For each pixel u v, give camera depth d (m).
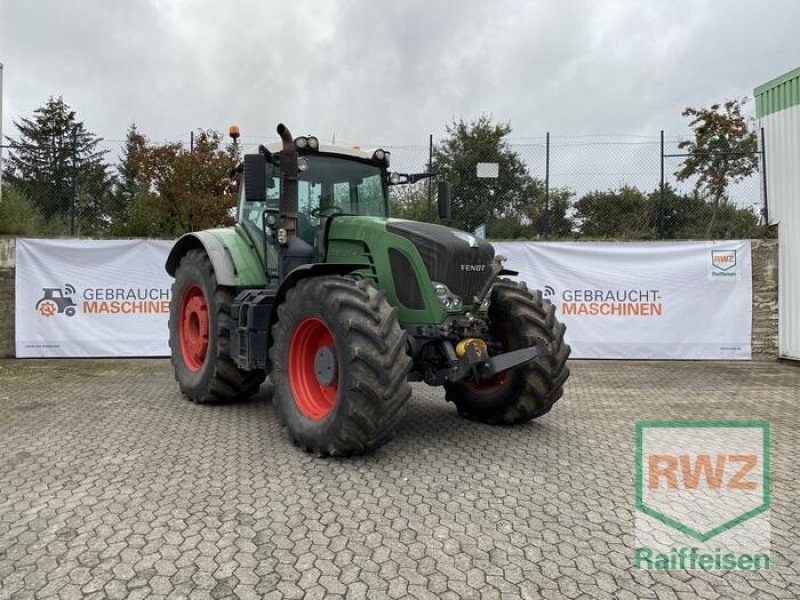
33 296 8.63
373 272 4.59
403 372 3.84
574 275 8.87
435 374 4.41
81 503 3.31
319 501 3.36
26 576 2.54
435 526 3.06
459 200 10.77
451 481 3.70
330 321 4.03
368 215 5.62
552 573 2.60
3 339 8.74
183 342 6.26
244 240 5.82
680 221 10.27
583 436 4.74
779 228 8.83
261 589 2.45
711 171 10.12
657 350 8.77
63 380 7.09
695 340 8.73
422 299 4.35
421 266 4.35
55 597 2.38
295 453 4.23
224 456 4.16
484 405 5.04
